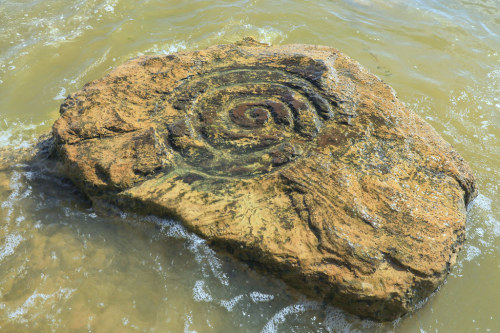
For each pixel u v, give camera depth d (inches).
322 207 67.2
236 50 86.7
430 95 94.5
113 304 65.6
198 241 67.2
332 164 70.8
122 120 75.4
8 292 66.7
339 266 64.2
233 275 66.5
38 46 101.0
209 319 64.8
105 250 68.9
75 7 111.1
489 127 89.2
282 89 79.0
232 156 71.9
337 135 73.9
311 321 65.2
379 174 70.7
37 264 68.4
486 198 78.2
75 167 72.0
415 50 105.4
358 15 114.7
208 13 112.5
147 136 73.2
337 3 118.1
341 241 65.1
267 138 73.3
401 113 78.2
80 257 68.6
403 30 110.6
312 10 114.9
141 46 103.5
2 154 79.6
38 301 66.1
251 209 67.5
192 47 104.1
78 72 97.2
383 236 65.9
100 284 66.8
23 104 91.0
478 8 118.5
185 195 68.7
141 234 69.3
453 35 109.3
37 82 94.9
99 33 105.6
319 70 81.5
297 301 65.9
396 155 72.9
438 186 70.9
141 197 68.8
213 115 75.9
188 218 67.2
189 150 72.4
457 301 68.3
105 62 99.6
